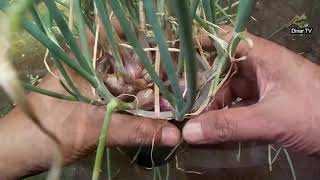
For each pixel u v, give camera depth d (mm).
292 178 283
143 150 209
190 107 166
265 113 202
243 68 229
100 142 131
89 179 286
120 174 280
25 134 230
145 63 140
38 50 298
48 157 229
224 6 282
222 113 194
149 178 278
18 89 61
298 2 321
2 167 234
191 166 285
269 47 224
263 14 320
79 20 157
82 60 147
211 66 192
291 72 214
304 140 211
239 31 147
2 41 59
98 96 186
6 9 96
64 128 211
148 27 186
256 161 286
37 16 134
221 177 285
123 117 196
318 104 206
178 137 194
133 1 178
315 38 313
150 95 179
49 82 227
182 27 110
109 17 170
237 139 201
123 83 177
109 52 185
